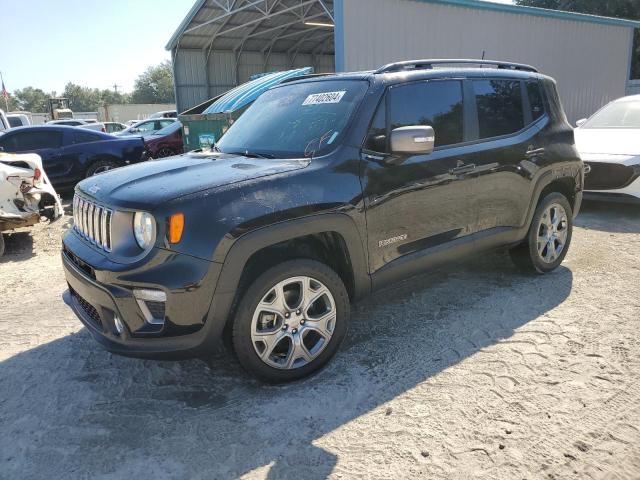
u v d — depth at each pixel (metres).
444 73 3.99
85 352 3.73
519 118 4.46
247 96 8.98
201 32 21.02
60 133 10.78
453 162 3.83
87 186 3.42
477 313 4.12
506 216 4.31
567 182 4.95
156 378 3.34
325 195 3.14
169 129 14.83
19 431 2.83
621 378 3.14
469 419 2.79
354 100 3.54
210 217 2.79
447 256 3.90
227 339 3.09
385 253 3.50
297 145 3.54
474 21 12.95
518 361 3.37
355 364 3.40
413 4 11.74
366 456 2.54
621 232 6.40
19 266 6.06
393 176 3.47
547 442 2.59
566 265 5.20
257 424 2.82
